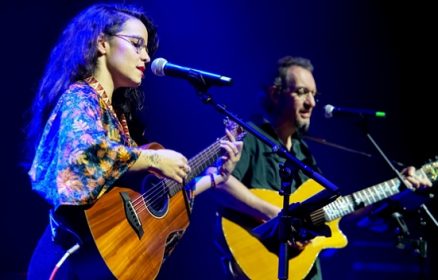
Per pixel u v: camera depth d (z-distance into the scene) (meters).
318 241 4.22
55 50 3.11
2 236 5.39
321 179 3.25
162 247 3.02
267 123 4.36
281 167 3.29
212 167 3.76
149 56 3.39
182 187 3.25
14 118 5.48
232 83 3.16
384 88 7.16
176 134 6.55
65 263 2.76
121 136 2.96
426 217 4.48
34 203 5.46
